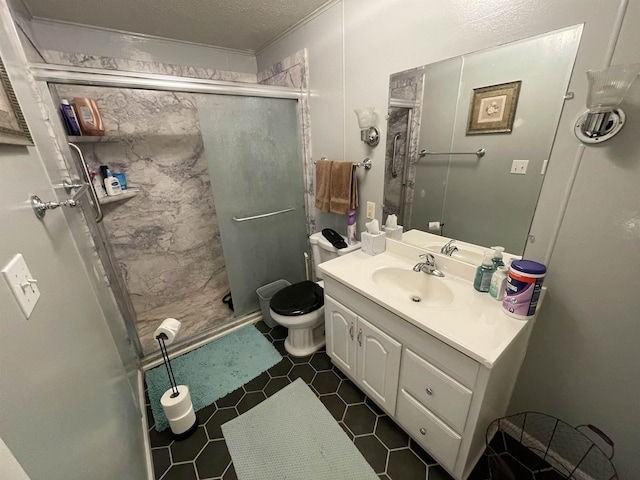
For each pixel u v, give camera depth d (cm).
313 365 177
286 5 157
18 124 65
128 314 174
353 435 133
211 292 273
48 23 161
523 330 100
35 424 45
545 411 116
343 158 183
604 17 77
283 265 241
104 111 189
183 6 152
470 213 123
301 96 197
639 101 75
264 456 125
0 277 44
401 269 141
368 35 143
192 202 245
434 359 101
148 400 158
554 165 95
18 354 45
